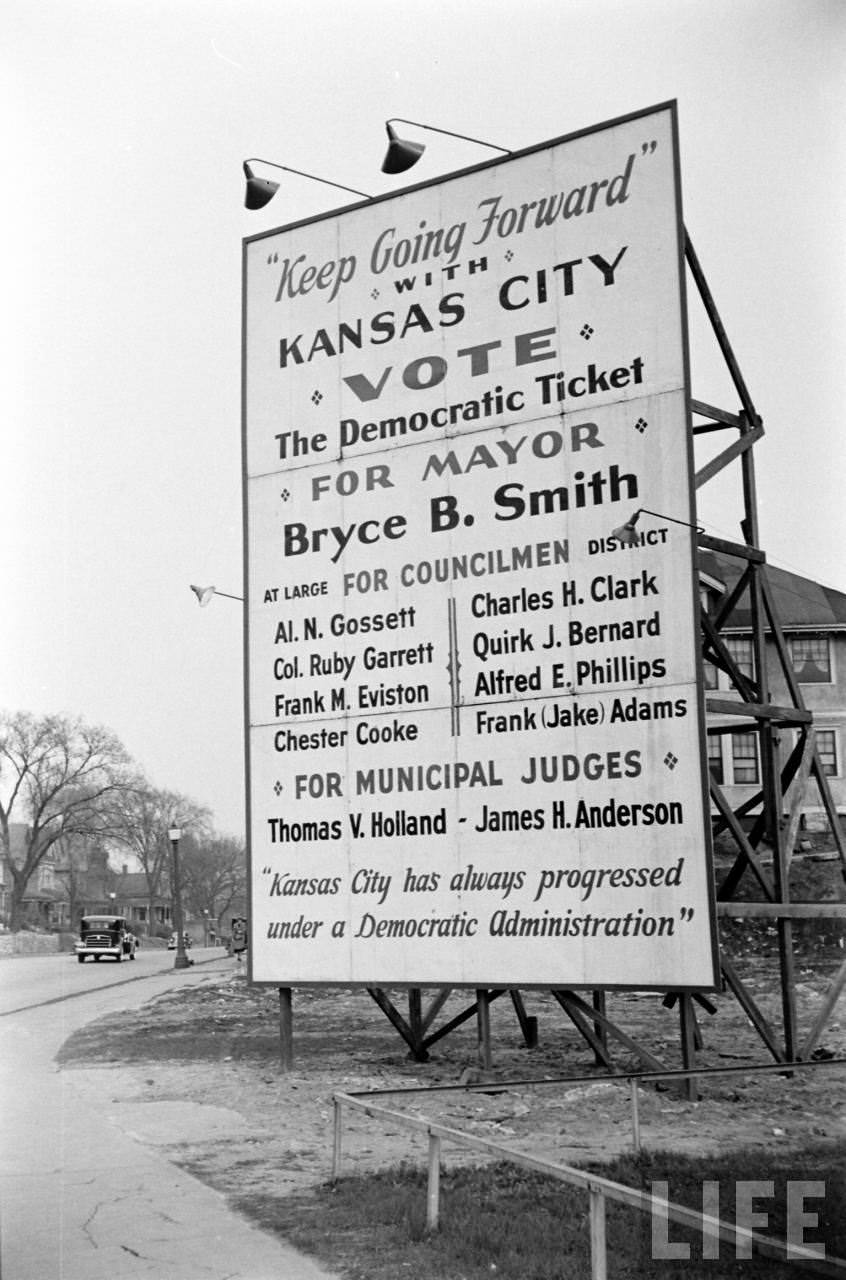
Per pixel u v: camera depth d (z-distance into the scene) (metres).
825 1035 23.12
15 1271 8.47
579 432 17.05
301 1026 25.19
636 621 16.45
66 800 99.50
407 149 16.67
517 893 16.77
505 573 17.28
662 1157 11.95
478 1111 15.16
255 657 18.80
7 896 119.50
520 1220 9.73
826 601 42.25
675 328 16.66
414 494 18.02
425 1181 11.15
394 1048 21.17
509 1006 28.48
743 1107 15.41
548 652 16.91
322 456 18.70
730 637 41.56
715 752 41.12
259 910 18.36
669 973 15.80
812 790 40.81
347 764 18.02
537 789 16.78
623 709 16.41
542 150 17.66
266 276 19.39
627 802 16.25
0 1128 14.23
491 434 17.59
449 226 18.20
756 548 19.56
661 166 16.94
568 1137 13.51
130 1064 19.94
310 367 18.94
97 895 137.38
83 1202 10.52
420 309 18.28
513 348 17.59
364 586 18.17
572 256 17.34
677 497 16.39
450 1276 8.37
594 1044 17.64
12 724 96.06
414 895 17.39
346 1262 8.71
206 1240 9.26
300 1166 12.05
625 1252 8.92
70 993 37.06
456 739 17.34
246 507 19.11
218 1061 19.98
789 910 18.25
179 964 51.97
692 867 15.82
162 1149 12.96
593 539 16.83
